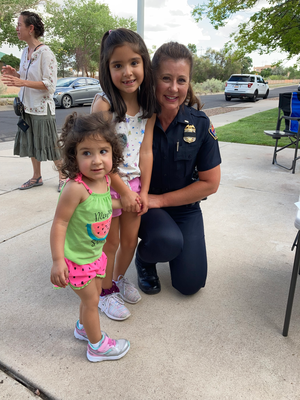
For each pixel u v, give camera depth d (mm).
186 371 1498
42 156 3730
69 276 1407
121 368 1516
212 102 17359
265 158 5344
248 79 17641
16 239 2732
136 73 1525
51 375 1477
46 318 1852
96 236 1432
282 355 1593
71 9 32438
